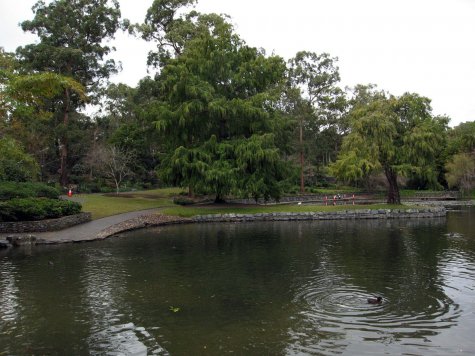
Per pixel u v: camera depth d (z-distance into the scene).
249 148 34.50
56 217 25.72
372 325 10.20
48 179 52.97
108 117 61.25
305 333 9.73
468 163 53.88
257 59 38.69
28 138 39.94
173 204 40.22
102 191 51.75
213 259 17.89
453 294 12.61
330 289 13.25
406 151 35.59
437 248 20.16
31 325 10.31
